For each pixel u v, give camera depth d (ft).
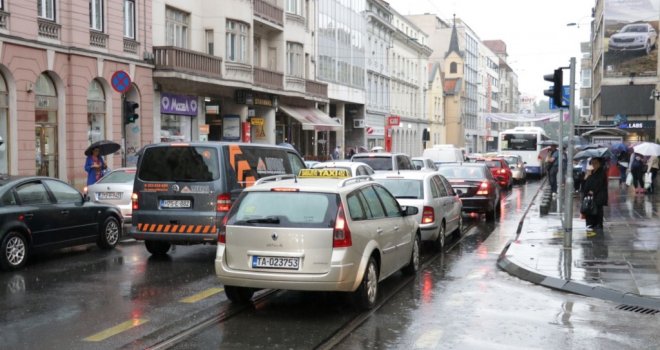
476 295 30.04
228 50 98.99
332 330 23.80
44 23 69.97
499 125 417.49
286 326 24.36
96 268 36.40
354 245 25.84
